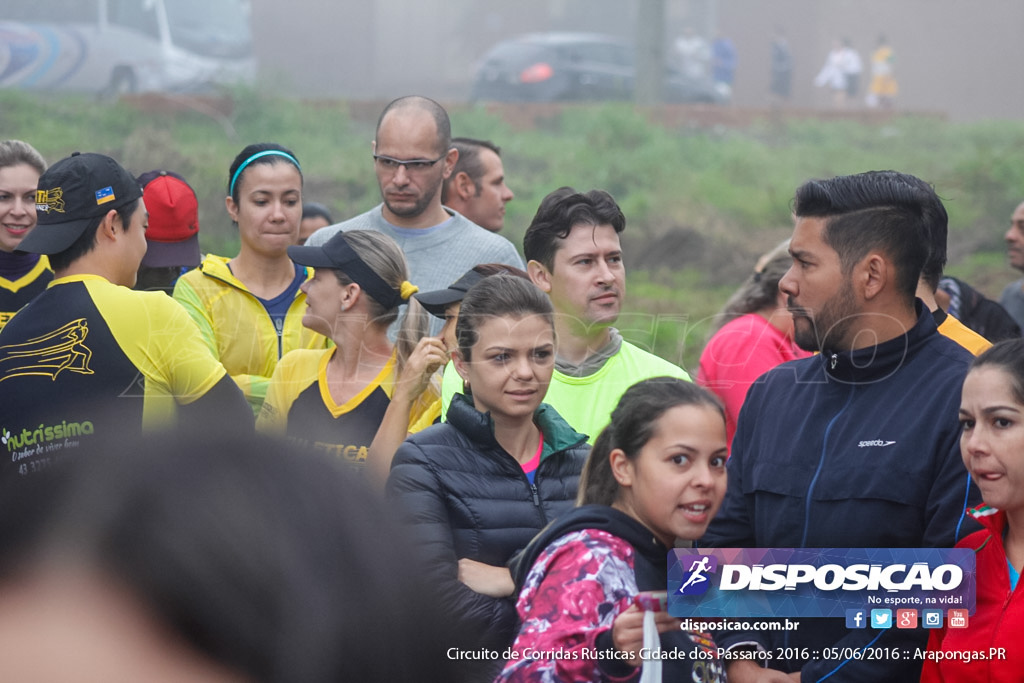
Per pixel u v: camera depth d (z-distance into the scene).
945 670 3.93
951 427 4.13
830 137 35.06
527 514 4.27
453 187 8.41
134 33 31.20
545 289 5.13
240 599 0.82
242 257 6.20
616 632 3.43
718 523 4.62
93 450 0.88
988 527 3.95
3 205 6.36
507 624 3.93
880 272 4.35
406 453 4.29
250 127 29.31
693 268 22.41
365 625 0.88
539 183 27.14
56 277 4.72
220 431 0.91
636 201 25.38
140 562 0.80
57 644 0.78
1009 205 24.56
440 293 5.18
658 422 3.65
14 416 4.31
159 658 0.80
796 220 4.59
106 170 4.74
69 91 30.30
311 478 0.90
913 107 61.28
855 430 4.32
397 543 0.93
